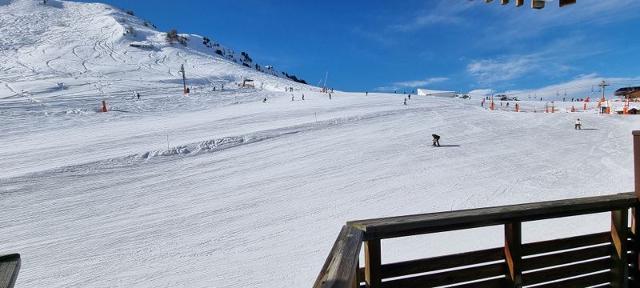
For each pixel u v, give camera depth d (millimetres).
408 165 18422
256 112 36469
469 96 79812
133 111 37406
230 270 8258
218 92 55062
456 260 2930
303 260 8695
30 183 14914
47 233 10555
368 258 2658
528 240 8336
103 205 12906
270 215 11961
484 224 2877
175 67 93812
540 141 24469
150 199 13594
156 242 9914
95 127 29078
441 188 14789
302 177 16469
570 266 3244
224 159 19594
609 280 3377
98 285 7719
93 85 54281
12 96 43031
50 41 108562
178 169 17734
